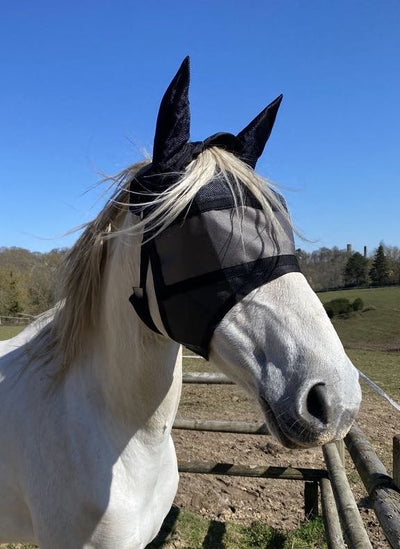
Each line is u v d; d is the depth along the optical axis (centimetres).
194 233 114
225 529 331
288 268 112
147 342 141
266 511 362
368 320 2819
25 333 188
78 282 157
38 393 160
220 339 113
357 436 239
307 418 99
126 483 150
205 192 115
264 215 114
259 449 477
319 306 109
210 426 331
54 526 149
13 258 2164
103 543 146
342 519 198
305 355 102
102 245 152
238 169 118
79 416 151
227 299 111
